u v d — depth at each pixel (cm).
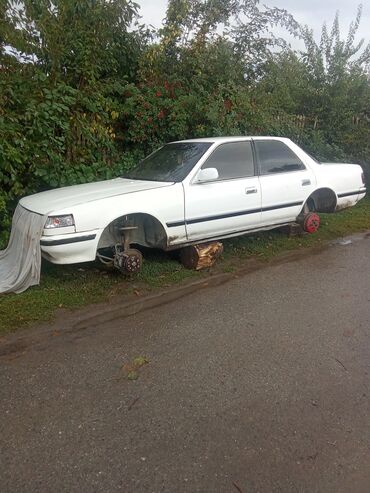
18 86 642
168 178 532
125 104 800
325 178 666
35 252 449
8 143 593
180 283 513
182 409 286
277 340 378
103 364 341
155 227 509
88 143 728
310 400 295
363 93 1044
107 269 541
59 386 312
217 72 891
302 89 1034
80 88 742
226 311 439
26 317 416
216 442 256
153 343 374
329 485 226
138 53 865
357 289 499
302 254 636
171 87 840
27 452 248
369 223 827
